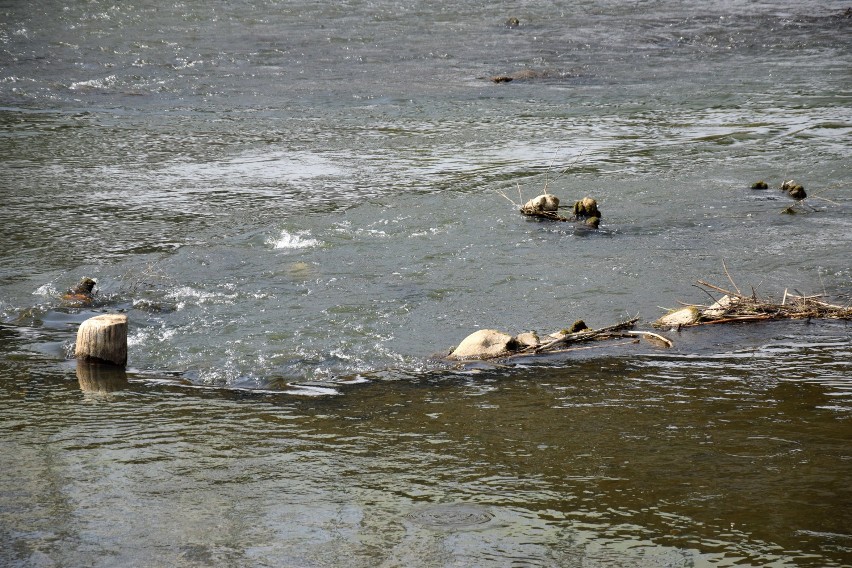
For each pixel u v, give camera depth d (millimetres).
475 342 19344
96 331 18703
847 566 11273
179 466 14148
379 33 76438
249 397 17078
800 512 12547
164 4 90750
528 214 29828
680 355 19094
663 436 15094
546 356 19156
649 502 12906
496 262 25453
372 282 23906
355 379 18000
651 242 27188
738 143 40344
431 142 41344
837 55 65062
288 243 27250
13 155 39062
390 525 12375
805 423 15547
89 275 24516
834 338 20047
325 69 61500
